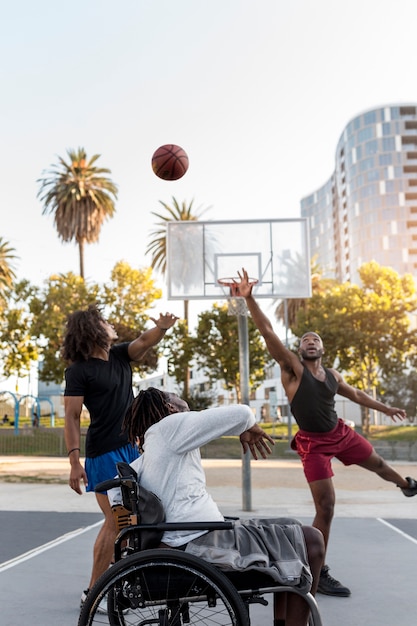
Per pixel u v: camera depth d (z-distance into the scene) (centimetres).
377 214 10631
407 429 3216
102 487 304
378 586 516
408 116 10900
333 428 495
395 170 10706
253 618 438
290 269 1169
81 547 675
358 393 536
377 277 3741
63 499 1157
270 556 297
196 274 1177
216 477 1645
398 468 2009
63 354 426
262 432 321
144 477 312
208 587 287
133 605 288
